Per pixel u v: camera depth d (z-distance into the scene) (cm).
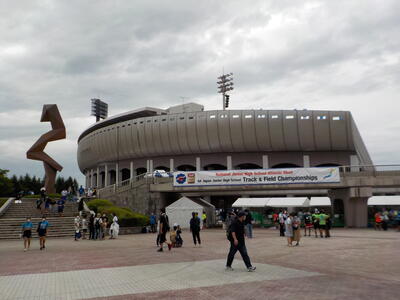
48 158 4306
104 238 2417
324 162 6294
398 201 3150
